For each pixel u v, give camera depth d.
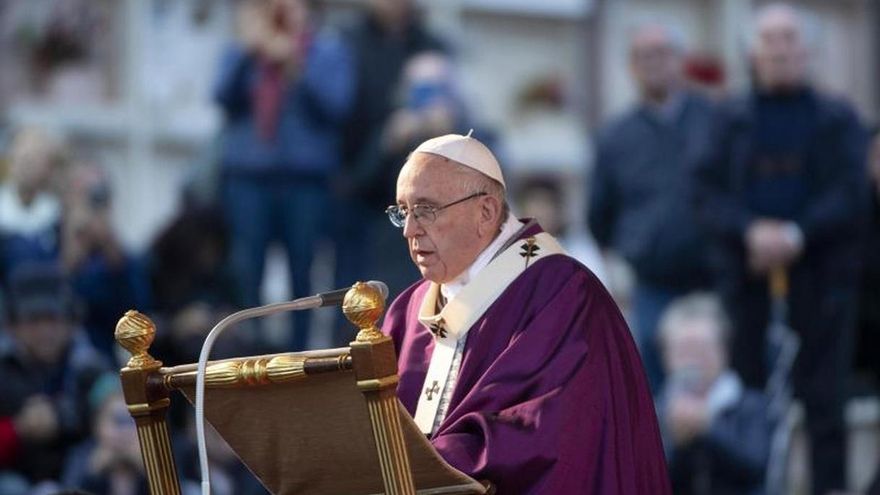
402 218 18.41
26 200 34.69
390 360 16.11
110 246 34.81
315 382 16.42
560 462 17.41
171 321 33.97
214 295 35.38
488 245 18.66
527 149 46.03
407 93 36.44
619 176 37.56
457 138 18.44
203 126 41.97
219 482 31.23
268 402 16.73
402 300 19.48
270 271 38.69
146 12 41.66
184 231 35.09
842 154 33.84
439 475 16.78
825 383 33.88
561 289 18.33
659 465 18.23
